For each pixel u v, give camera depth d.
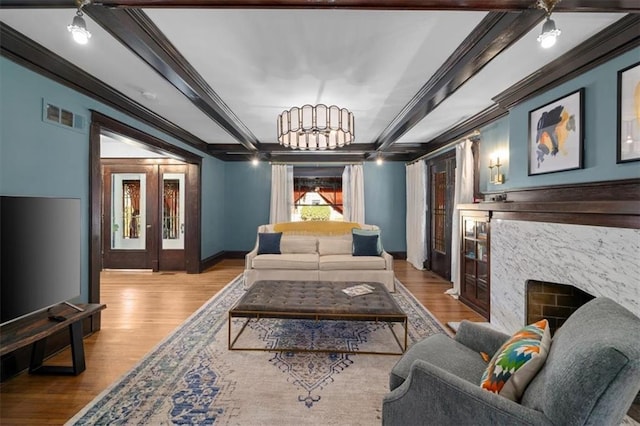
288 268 4.26
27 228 1.92
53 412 1.78
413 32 2.01
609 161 2.00
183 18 1.86
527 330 1.41
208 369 2.23
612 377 0.86
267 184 6.84
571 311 2.55
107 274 5.32
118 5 1.55
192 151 5.22
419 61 2.40
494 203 3.05
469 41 2.08
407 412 1.28
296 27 1.96
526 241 2.61
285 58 2.37
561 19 1.81
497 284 3.01
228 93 3.09
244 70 2.57
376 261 4.23
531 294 2.62
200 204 5.50
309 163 6.66
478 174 4.06
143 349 2.56
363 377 2.13
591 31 1.94
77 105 2.65
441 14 1.82
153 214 5.53
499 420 1.05
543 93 2.61
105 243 5.55
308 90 3.01
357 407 1.82
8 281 1.81
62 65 2.38
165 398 1.89
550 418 0.95
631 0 1.49
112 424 1.67
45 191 2.35
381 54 2.30
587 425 0.89
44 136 2.34
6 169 2.06
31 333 1.86
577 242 2.09
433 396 1.21
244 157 6.61
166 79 2.51
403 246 6.77
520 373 1.18
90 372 2.21
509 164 3.11
